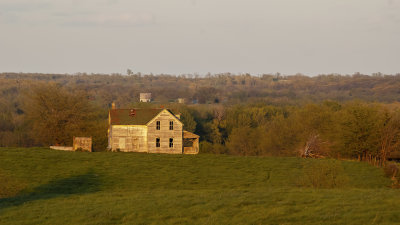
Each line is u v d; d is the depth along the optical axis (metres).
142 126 87.12
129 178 58.59
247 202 38.34
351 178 64.81
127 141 87.12
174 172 63.25
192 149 91.19
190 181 58.56
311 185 50.62
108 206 37.75
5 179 54.47
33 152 71.94
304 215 33.84
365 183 62.03
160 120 87.12
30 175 57.19
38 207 38.03
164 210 35.97
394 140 82.00
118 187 53.44
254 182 59.28
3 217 34.84
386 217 32.81
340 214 33.91
